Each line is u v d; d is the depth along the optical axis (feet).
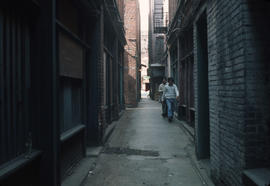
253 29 9.88
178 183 14.30
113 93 37.45
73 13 16.93
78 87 18.10
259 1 9.90
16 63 9.51
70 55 15.44
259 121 9.89
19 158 9.46
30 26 10.75
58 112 11.84
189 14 23.86
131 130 30.42
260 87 9.89
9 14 9.05
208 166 16.63
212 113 14.32
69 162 15.35
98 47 21.79
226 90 11.82
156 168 16.79
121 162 18.02
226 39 11.71
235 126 10.72
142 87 231.30
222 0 12.21
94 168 16.80
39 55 10.94
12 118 9.12
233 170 11.02
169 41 46.11
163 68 82.99
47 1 10.98
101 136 22.08
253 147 9.89
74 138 16.52
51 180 10.88
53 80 11.05
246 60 9.86
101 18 22.29
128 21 62.03
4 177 7.81
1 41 8.47
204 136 18.43
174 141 24.48
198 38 18.93
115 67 37.93
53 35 11.10
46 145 10.89
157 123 35.76
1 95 8.42
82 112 18.78
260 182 8.59
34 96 10.84
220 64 12.67
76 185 13.38
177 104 37.52
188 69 30.19
